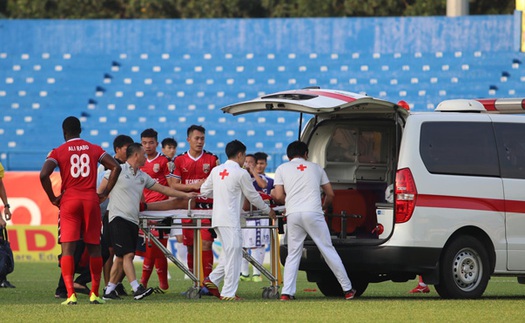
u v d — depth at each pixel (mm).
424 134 32625
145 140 37531
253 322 25188
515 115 34281
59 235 32438
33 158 77438
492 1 97562
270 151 79562
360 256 32531
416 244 31891
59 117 82312
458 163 32812
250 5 102875
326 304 30578
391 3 98188
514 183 33500
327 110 32000
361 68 80688
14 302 32688
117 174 31484
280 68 81562
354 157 34906
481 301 31641
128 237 32844
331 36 81438
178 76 82375
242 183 32250
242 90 81688
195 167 37469
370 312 27859
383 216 32781
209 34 82812
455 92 79500
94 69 82938
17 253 59094
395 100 79938
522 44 76500
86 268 35750
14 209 61719
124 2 104500
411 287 41844
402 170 32125
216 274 33500
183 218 33062
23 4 104562
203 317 26438
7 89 82875
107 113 82188
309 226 32125
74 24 83500
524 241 33594
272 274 34375
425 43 80312
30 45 83500
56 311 28219
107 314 27281
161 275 37219
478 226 32812
